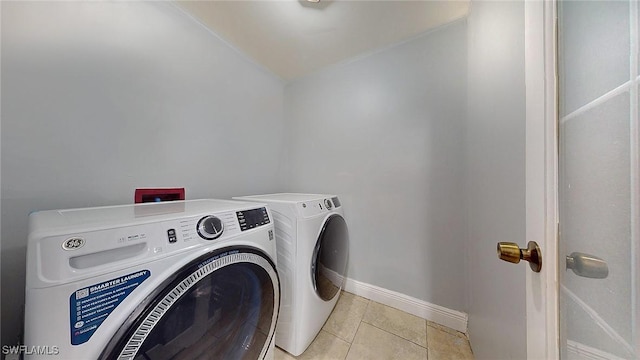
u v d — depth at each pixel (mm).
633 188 329
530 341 501
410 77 1563
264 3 1291
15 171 839
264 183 1991
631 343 329
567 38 444
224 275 740
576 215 427
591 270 395
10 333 810
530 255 488
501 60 797
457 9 1307
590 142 410
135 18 1165
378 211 1684
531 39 514
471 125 1225
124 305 519
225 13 1375
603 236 379
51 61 912
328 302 1400
